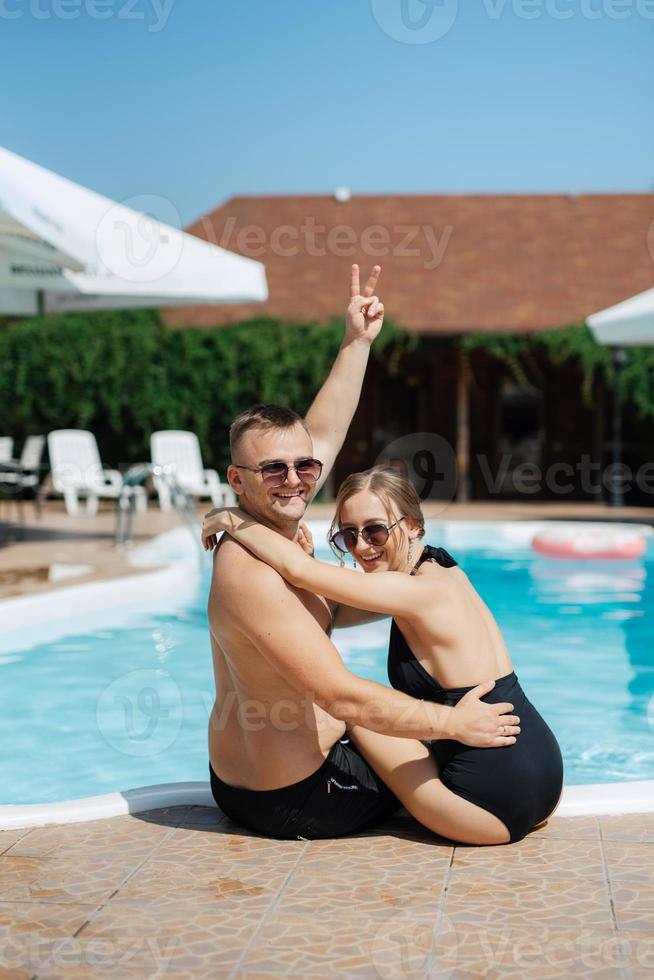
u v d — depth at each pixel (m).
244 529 3.10
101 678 6.27
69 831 3.32
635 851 3.07
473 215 21.77
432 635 3.17
